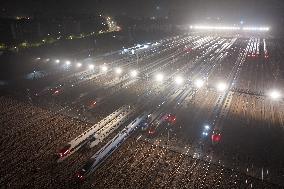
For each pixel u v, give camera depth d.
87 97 57.62
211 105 53.78
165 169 33.88
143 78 71.50
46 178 32.16
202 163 35.19
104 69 79.19
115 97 57.94
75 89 62.56
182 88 63.66
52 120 46.72
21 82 66.19
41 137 41.03
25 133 42.12
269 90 62.81
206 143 39.91
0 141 39.56
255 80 70.94
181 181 31.77
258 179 32.44
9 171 33.16
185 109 51.84
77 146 38.75
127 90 62.38
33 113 49.22
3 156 36.03
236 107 52.91
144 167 34.22
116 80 69.69
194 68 83.19
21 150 37.53
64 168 34.06
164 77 72.81
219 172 33.53
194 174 33.06
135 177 32.38
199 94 59.72
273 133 43.47
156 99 56.97
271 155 37.41
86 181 31.62
